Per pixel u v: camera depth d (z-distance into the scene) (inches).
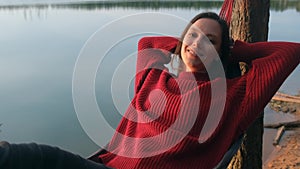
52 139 267.3
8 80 428.1
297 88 423.5
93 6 1085.8
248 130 103.3
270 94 69.9
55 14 1044.5
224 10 97.7
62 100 361.4
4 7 1396.4
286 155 254.1
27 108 339.3
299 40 711.7
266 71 71.2
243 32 99.2
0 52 588.4
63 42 641.6
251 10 97.7
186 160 68.0
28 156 38.8
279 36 757.9
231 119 70.4
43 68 479.2
